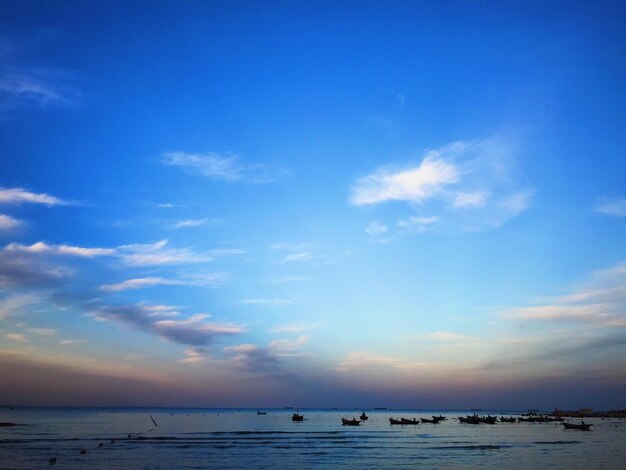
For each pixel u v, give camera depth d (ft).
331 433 403.34
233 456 231.50
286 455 237.66
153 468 191.11
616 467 199.93
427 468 196.13
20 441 292.40
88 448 257.75
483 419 613.11
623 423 611.06
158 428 463.42
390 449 268.00
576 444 303.27
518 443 309.63
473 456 236.22
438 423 615.57
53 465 193.47
